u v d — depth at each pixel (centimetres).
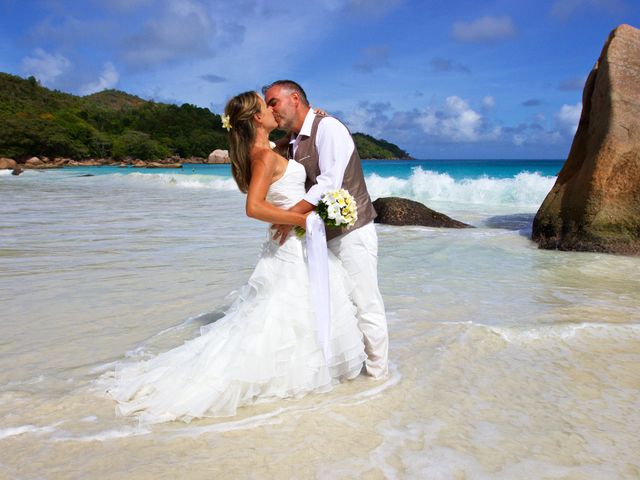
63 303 506
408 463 241
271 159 317
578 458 248
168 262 701
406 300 521
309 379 311
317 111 347
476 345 397
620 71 904
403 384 330
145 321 452
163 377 306
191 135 12500
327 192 308
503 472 236
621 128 848
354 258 330
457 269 675
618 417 289
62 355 376
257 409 298
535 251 827
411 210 1144
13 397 307
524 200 1759
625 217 822
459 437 266
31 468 235
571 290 568
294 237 327
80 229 1022
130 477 228
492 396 314
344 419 285
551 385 330
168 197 1908
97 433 266
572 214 861
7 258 725
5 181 3130
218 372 294
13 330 430
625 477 234
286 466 238
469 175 3716
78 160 9412
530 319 459
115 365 354
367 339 337
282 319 310
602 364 363
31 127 8806
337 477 229
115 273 635
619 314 476
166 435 266
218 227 1063
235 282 587
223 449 253
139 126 12962
